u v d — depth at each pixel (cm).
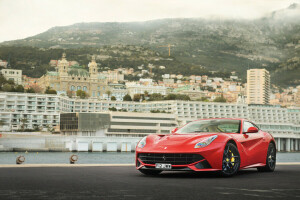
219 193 543
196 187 607
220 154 761
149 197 502
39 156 7556
